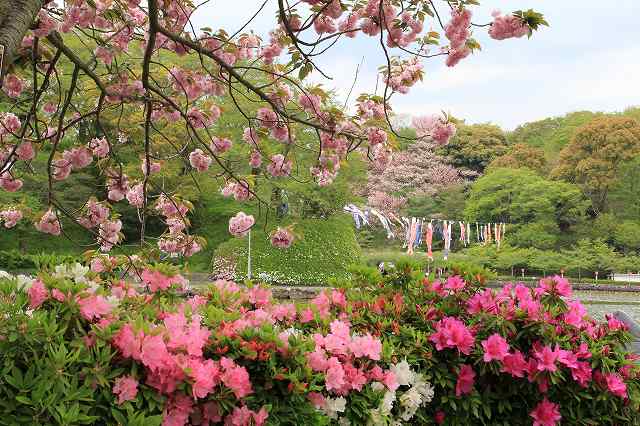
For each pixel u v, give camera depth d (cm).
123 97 335
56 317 196
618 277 3062
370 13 332
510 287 325
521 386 282
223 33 357
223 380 204
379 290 341
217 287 313
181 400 198
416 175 4022
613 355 304
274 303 310
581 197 3212
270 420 212
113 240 395
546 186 3003
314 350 242
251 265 1986
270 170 389
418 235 2728
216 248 2244
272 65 370
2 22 202
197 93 388
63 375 174
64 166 388
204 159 401
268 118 362
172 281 303
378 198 3772
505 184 3136
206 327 246
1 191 1555
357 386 244
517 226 3109
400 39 337
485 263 2909
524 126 4891
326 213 2208
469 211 3294
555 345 286
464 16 311
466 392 279
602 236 3083
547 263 2855
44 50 335
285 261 2000
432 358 278
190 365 198
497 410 289
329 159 367
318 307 308
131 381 185
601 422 292
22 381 167
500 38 306
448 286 322
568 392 290
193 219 2394
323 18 349
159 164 433
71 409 166
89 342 192
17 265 1723
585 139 3222
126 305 268
